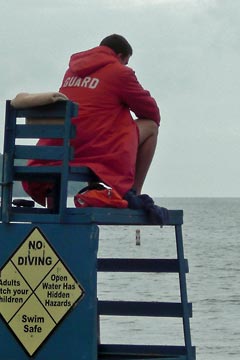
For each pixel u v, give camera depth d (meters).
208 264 68.19
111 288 46.09
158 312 10.66
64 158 9.89
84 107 10.45
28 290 9.86
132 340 29.19
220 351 29.30
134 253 76.62
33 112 10.07
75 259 9.74
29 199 11.07
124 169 10.28
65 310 9.74
